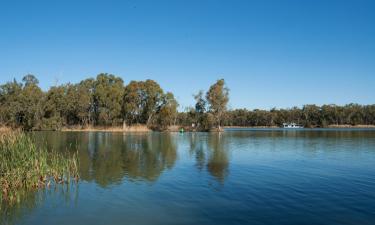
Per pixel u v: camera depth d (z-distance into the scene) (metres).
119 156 41.47
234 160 38.19
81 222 16.61
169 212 18.19
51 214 17.78
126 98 122.19
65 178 26.50
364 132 121.56
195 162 36.38
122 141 66.81
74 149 49.03
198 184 24.94
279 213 17.95
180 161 37.16
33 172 23.05
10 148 23.11
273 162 36.44
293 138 81.12
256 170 31.11
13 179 21.94
